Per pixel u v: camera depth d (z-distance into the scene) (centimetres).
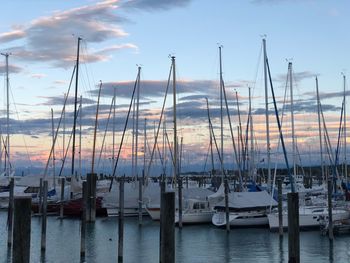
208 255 3173
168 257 1527
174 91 4778
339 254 3188
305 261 2983
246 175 6325
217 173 7700
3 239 3831
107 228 4475
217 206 4412
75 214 5247
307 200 4656
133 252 3275
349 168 7381
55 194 5703
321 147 6425
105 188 6188
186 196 4797
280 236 3822
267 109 4741
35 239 3841
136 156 6156
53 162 6284
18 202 1520
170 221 1538
